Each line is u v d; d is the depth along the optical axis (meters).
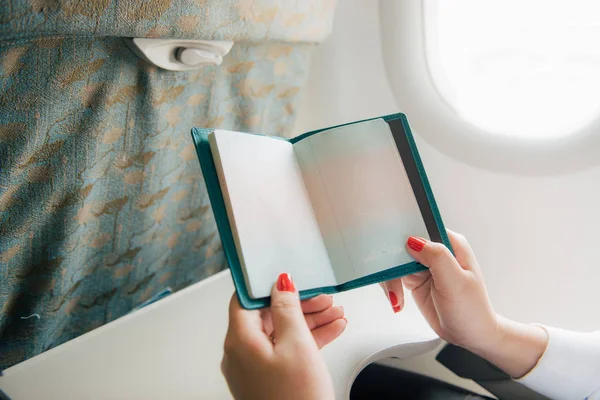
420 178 0.60
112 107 0.67
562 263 0.91
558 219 0.90
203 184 0.96
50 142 0.61
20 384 0.57
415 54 0.93
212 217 1.05
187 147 0.86
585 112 0.83
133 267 0.90
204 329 0.69
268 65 0.94
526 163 0.88
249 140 0.52
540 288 0.95
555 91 0.87
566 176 0.86
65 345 0.63
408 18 0.90
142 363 0.62
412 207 0.58
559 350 0.62
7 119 0.54
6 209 0.61
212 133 0.49
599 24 0.81
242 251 0.46
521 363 0.64
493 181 0.93
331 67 1.07
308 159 0.57
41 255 0.69
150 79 0.69
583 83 0.84
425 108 0.95
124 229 0.82
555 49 0.86
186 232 1.00
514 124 0.90
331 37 1.05
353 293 0.79
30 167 0.60
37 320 0.75
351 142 0.57
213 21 0.68
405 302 0.78
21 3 0.46
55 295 0.74
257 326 0.44
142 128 0.74
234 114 0.94
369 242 0.55
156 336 0.66
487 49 0.91
